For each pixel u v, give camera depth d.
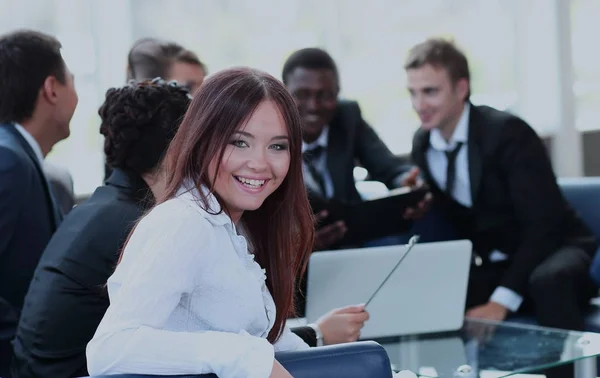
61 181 3.81
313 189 4.11
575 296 3.92
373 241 4.32
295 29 5.78
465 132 4.21
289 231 2.04
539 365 2.85
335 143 4.31
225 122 1.79
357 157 4.51
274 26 5.69
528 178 4.10
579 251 4.12
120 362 1.65
